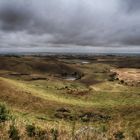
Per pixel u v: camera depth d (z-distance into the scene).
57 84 177.62
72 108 69.69
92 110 66.06
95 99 90.44
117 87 147.25
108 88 146.62
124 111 59.03
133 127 27.58
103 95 95.44
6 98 74.81
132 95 89.19
